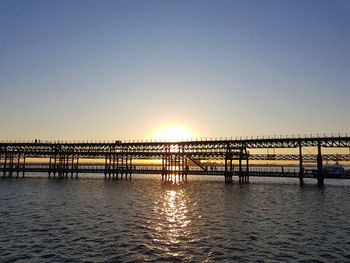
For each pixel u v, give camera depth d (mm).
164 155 96125
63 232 28859
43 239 26469
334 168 81875
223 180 104000
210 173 88875
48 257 22125
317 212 40000
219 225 32375
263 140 81062
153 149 95875
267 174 82375
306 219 35500
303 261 21500
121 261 21484
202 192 64250
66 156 105750
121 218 35719
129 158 99500
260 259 21906
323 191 65375
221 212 40125
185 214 38656
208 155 90125
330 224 32875
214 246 24906
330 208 43156
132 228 30719
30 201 48719
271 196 57094
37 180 92250
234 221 34406
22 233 28344
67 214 37875
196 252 23438
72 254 22781
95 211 40188
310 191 65438
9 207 42625
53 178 100750
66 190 65625
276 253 23188
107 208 42750
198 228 30953
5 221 33281
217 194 60625
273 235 28266
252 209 42500
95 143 99250
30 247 24281
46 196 55219
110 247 24469
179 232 29281
